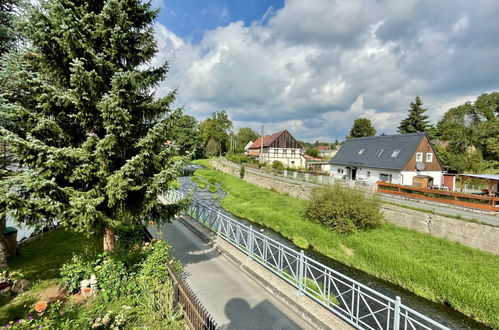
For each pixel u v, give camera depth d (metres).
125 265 5.55
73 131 5.17
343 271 9.47
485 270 8.38
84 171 4.60
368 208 12.47
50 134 4.76
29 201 4.07
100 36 5.05
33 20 4.42
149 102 5.95
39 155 4.12
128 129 4.83
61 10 4.46
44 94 4.38
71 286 5.16
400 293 8.01
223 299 5.34
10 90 5.41
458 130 35.53
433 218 12.18
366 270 9.38
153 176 5.67
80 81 4.40
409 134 27.16
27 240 8.22
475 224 10.75
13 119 4.85
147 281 5.27
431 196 17.62
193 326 4.13
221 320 4.65
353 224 12.14
